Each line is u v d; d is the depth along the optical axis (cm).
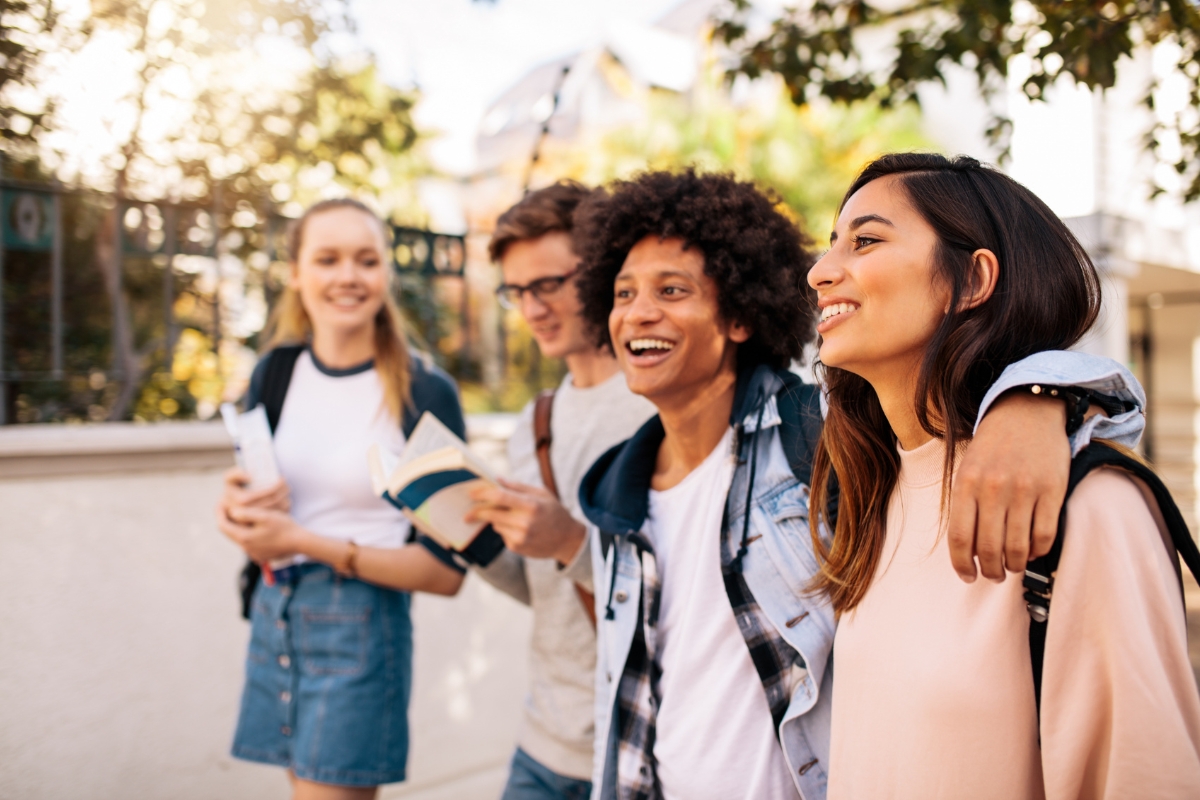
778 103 1083
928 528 104
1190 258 843
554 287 206
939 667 95
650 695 144
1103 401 86
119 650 271
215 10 379
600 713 153
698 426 150
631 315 145
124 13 352
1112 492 83
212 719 287
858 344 103
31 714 258
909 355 103
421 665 326
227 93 398
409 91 525
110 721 269
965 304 98
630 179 164
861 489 115
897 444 114
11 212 274
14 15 321
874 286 100
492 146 1211
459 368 432
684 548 147
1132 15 238
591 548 171
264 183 409
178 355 369
